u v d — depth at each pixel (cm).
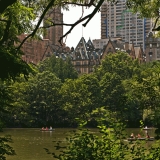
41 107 13738
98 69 16575
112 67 16112
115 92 13562
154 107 1958
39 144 7094
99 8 1579
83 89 13625
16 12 1728
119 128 1360
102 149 1286
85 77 14100
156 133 1425
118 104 1576
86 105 13312
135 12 2305
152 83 1973
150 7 2294
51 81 13975
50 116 13912
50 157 5144
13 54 1584
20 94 13325
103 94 13850
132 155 1353
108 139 1317
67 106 13375
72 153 1273
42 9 2020
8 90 1742
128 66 16038
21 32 1928
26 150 5984
